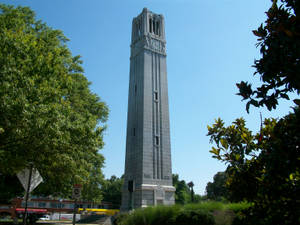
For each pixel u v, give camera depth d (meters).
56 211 80.31
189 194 113.62
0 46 15.84
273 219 4.69
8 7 31.28
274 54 4.63
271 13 5.03
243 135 6.38
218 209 17.70
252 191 5.52
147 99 59.22
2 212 49.66
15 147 16.97
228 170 6.10
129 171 57.38
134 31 71.00
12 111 14.38
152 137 56.88
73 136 18.81
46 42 28.33
